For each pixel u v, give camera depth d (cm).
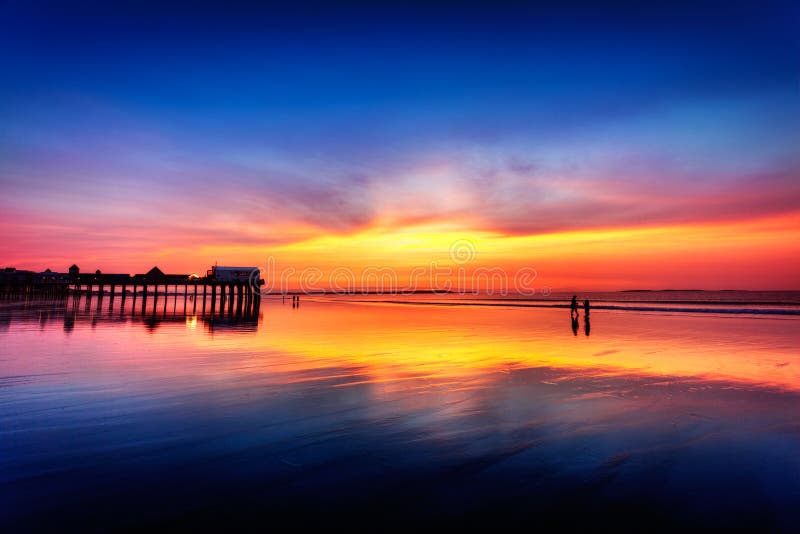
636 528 387
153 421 684
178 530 377
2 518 391
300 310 4962
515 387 945
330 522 393
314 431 643
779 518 404
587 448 581
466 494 449
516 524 393
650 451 571
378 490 456
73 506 415
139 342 1681
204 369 1130
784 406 798
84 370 1095
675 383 995
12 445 573
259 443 591
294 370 1127
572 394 884
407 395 868
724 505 429
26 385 924
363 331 2284
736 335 2097
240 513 407
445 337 1991
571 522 396
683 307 5012
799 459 545
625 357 1384
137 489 453
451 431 648
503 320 3256
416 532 378
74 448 565
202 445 581
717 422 699
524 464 526
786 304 5984
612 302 7331
